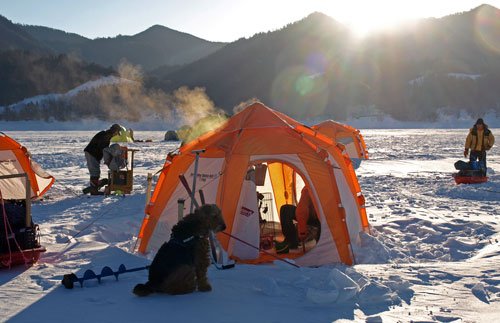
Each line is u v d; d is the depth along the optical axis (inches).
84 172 793.6
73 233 339.3
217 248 237.8
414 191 552.7
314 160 280.1
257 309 179.8
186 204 286.4
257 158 278.5
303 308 180.9
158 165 893.2
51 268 239.3
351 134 1029.2
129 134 541.3
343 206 284.2
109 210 427.8
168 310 178.9
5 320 171.2
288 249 284.5
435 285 208.5
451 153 1202.6
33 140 2110.0
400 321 166.4
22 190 439.5
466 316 170.6
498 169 773.3
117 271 217.3
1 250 239.8
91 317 172.7
